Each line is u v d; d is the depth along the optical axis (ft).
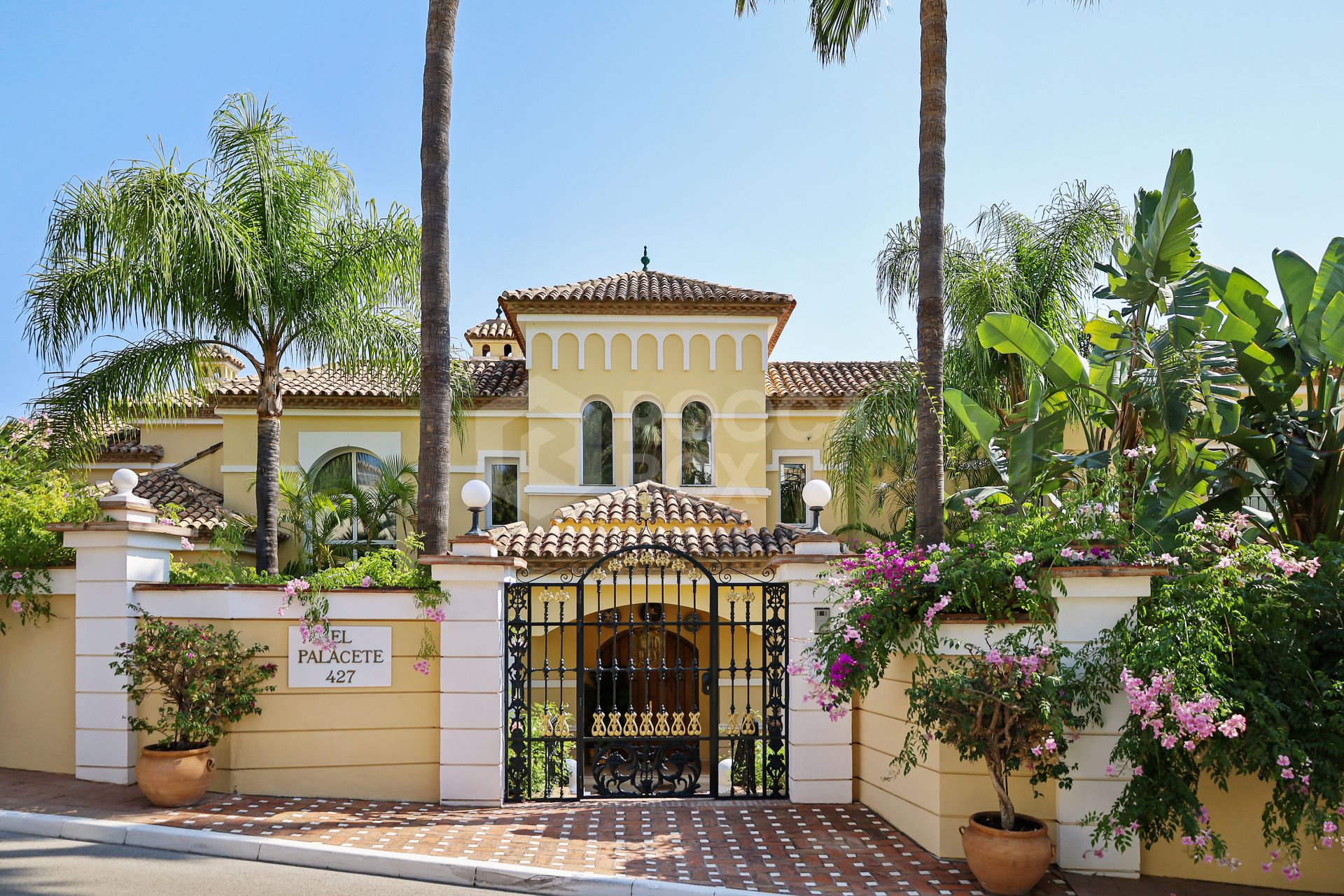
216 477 70.08
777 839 28.58
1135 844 25.61
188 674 29.86
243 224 44.57
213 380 57.11
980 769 26.86
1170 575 26.05
